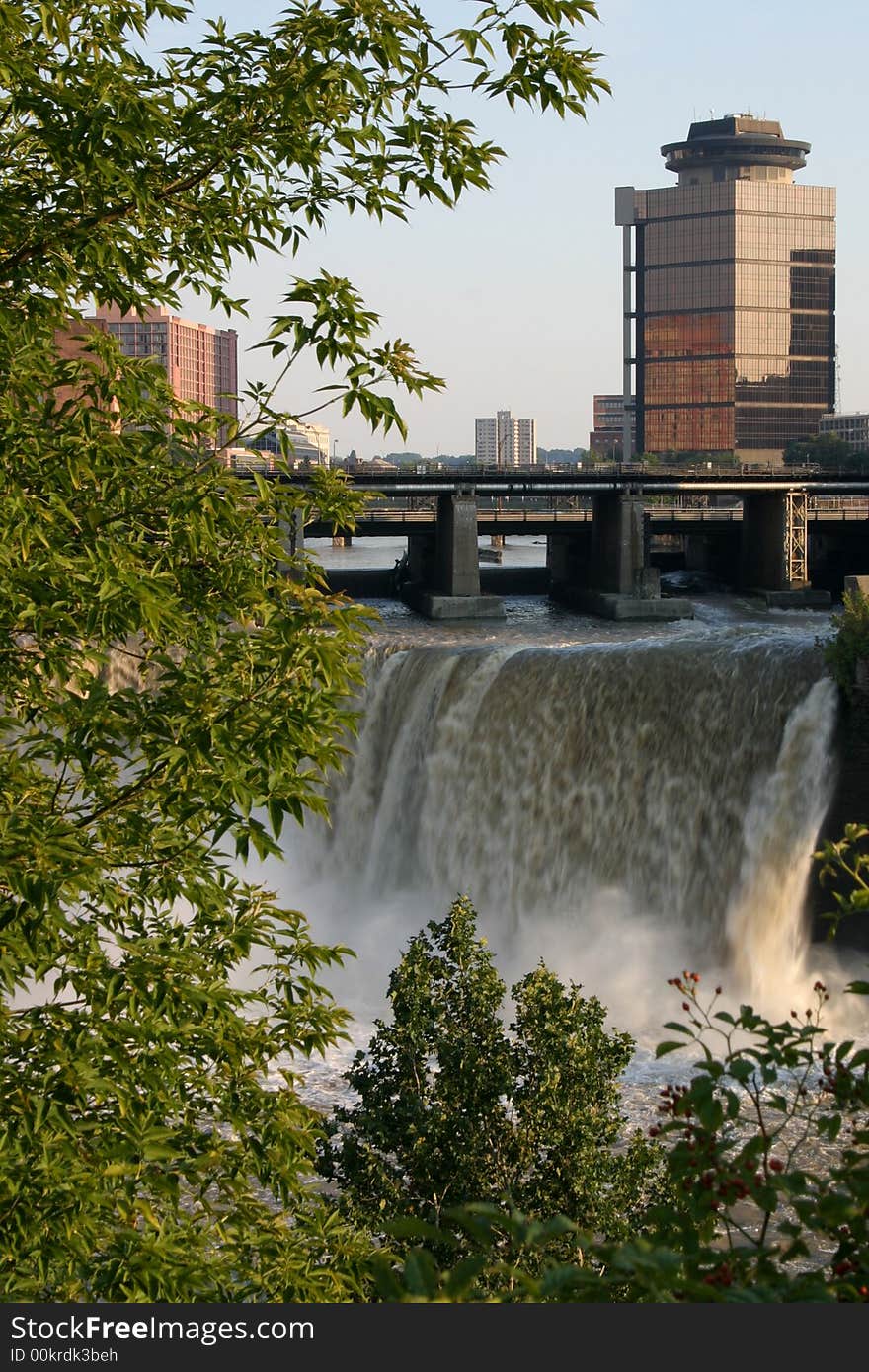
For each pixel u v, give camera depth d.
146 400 11.23
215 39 10.89
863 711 34.78
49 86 10.08
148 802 10.45
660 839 38.38
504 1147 15.70
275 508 11.38
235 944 10.95
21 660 10.75
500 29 10.98
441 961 16.89
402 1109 16.02
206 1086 10.93
